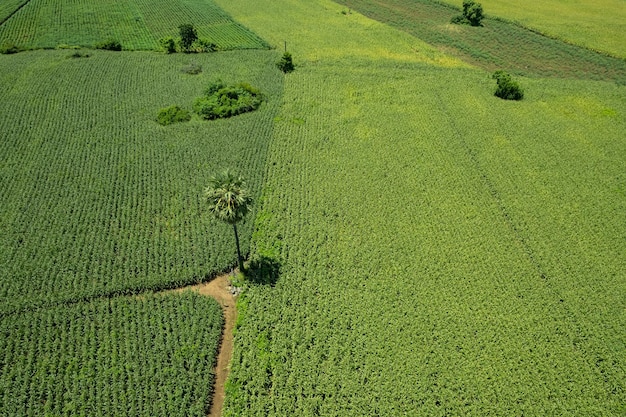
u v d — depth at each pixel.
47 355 40.88
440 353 42.34
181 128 71.75
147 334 42.69
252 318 44.75
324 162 66.00
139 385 39.16
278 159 66.06
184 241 52.56
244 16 121.50
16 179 60.28
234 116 75.75
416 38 113.25
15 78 82.69
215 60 94.81
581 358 42.62
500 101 83.88
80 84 82.12
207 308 45.44
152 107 76.94
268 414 38.00
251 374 40.34
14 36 102.19
